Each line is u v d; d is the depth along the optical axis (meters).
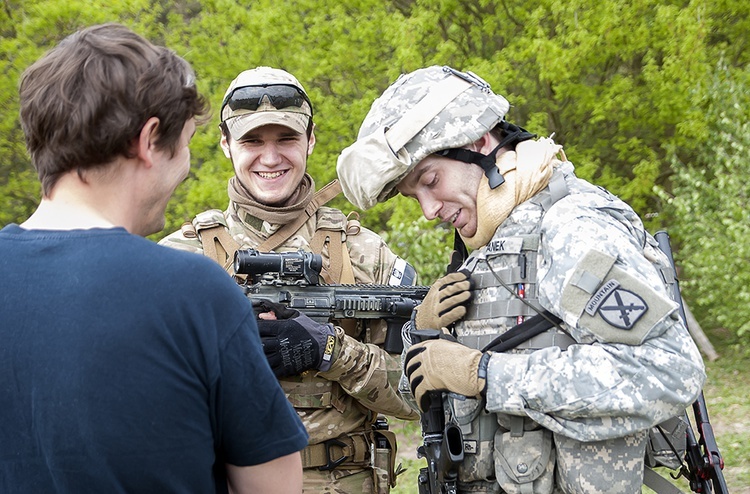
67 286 1.48
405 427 8.49
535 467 2.26
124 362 1.45
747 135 9.94
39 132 1.53
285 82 3.01
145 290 1.48
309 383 2.90
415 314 2.78
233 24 9.96
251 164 3.04
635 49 10.30
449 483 2.36
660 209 12.06
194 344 1.50
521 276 2.30
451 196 2.41
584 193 2.29
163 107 1.57
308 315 2.92
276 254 2.88
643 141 11.86
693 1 10.06
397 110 2.42
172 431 1.48
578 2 9.85
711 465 2.51
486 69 9.93
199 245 3.14
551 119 11.63
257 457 1.58
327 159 9.84
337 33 10.09
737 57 12.33
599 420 2.10
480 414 2.37
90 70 1.51
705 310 13.13
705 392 9.84
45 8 8.76
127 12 9.47
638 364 2.04
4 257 1.52
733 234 9.70
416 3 11.32
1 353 1.48
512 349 2.30
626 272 2.09
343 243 3.20
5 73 9.15
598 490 2.18
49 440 1.45
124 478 1.46
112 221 1.58
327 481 2.93
